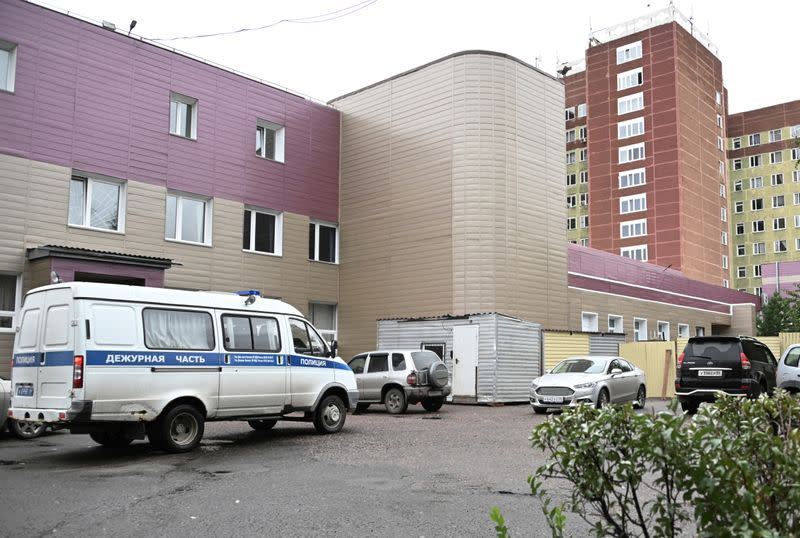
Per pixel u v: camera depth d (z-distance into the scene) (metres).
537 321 24.72
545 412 17.62
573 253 29.19
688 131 64.31
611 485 3.75
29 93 19.27
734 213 80.31
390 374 18.39
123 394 9.95
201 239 23.27
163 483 8.03
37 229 19.06
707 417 3.51
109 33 21.17
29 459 9.94
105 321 9.98
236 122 24.33
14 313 18.59
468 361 21.42
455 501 7.10
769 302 52.22
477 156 24.08
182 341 10.85
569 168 75.75
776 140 78.56
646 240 63.22
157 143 22.00
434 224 24.61
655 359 26.08
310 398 12.68
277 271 25.02
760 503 3.13
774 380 18.05
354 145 27.53
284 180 25.66
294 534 5.88
